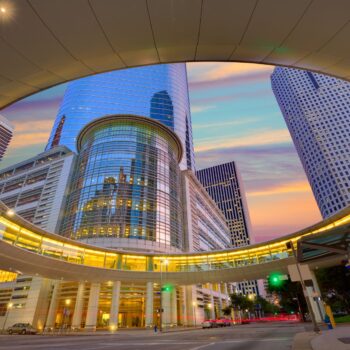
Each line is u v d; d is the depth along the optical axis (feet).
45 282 175.01
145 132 252.83
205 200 358.02
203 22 21.68
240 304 248.52
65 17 19.25
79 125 377.09
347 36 21.39
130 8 19.69
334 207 456.45
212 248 328.08
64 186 238.48
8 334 119.85
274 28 21.97
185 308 176.45
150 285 152.25
